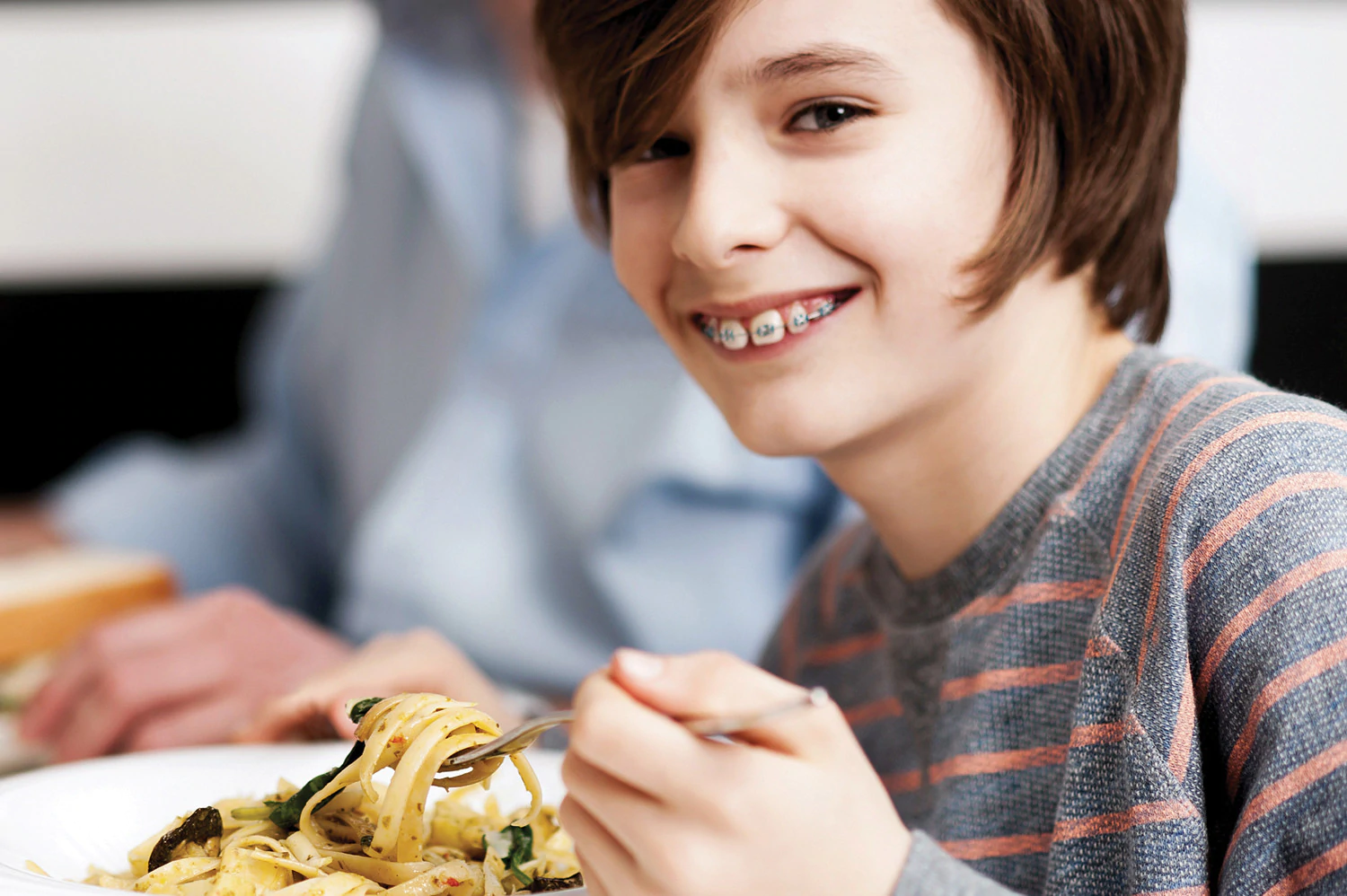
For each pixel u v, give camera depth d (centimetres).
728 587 134
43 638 124
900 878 44
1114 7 63
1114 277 68
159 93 230
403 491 150
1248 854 50
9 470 235
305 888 51
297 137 235
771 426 62
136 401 240
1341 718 49
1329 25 196
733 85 58
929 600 70
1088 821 57
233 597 117
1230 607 53
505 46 166
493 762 54
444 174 161
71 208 231
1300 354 204
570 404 141
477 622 141
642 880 44
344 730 82
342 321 190
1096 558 61
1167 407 62
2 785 61
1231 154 199
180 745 99
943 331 60
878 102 57
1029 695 62
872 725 76
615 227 67
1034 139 60
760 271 59
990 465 66
